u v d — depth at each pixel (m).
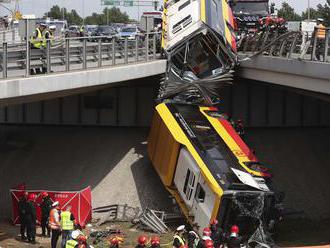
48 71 22.08
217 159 21.92
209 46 27.56
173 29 28.00
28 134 34.81
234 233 18.42
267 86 35.72
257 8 35.69
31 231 21.20
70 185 28.75
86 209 24.09
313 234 23.73
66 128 36.12
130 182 28.70
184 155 23.05
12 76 20.92
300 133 34.81
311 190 28.73
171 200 26.94
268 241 20.23
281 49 25.42
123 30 51.25
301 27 32.22
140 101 36.03
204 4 27.88
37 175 29.66
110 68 24.88
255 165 22.08
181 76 27.19
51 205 22.12
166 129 24.88
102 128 35.97
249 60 28.28
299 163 30.92
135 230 23.95
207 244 15.45
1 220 25.31
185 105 26.55
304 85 23.70
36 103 36.62
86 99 36.28
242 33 33.53
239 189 20.16
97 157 31.12
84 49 23.88
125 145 32.38
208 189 20.89
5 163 30.84
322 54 22.39
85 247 15.55
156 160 26.86
